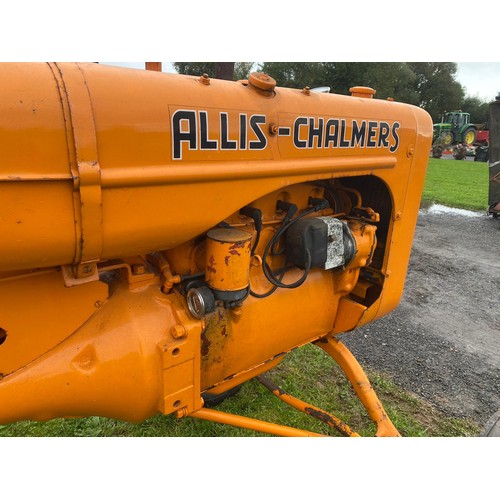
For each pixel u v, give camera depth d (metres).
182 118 1.12
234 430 2.32
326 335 2.18
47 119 0.92
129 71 1.08
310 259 1.65
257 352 1.74
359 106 1.63
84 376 1.25
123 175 1.03
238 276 1.38
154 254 1.50
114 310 1.34
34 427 2.22
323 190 1.95
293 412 2.46
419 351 3.25
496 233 7.16
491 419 2.21
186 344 1.36
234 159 1.25
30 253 0.99
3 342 1.21
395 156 1.82
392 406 2.59
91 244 1.05
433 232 7.14
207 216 1.24
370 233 1.88
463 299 4.31
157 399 1.39
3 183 0.89
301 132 1.42
